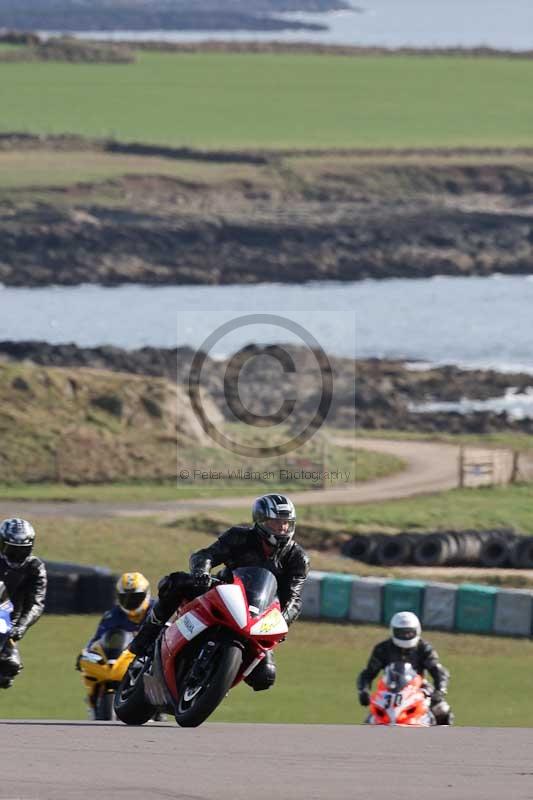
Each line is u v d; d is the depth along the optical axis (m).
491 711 91.81
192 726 39.09
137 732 38.47
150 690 40.75
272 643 39.00
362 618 126.06
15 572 51.38
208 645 38.88
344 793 29.66
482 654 113.56
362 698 60.38
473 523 193.75
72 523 167.62
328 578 127.50
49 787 29.84
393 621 59.75
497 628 121.44
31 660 104.44
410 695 57.91
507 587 155.50
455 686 101.19
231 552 40.84
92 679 55.22
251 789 29.97
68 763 32.81
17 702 89.38
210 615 38.84
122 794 29.23
